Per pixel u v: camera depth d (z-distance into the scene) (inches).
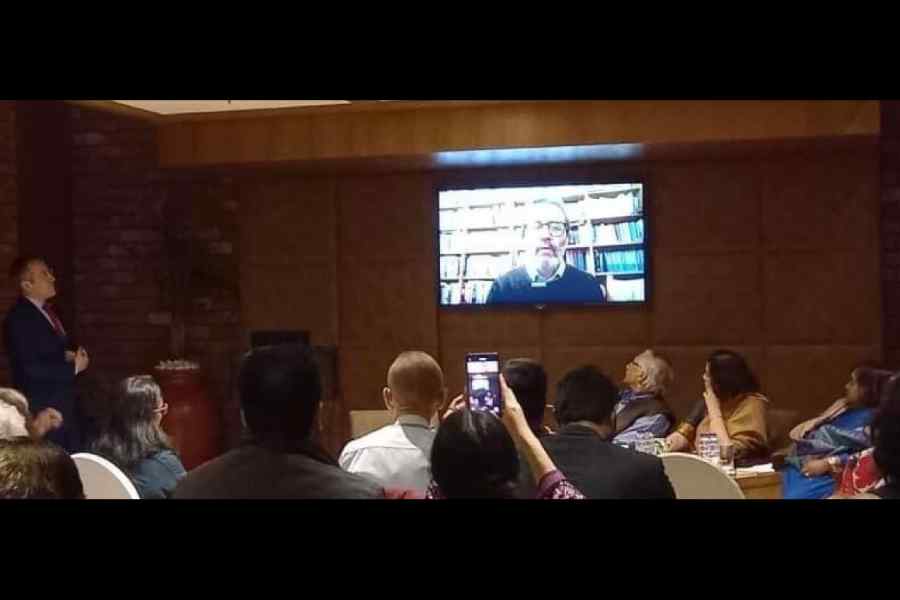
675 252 247.6
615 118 224.5
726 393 171.8
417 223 263.0
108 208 283.9
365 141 238.8
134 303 283.6
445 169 259.6
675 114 221.9
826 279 239.3
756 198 242.8
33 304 205.0
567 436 95.4
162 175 280.4
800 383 240.8
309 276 270.2
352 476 74.0
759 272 243.1
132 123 281.3
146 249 282.2
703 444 159.6
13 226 258.7
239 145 247.0
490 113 230.7
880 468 69.0
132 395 120.1
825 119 215.0
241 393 76.2
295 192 270.7
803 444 162.4
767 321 242.8
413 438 115.2
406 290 264.1
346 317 268.7
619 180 249.0
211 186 279.0
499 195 256.5
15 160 259.6
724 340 245.4
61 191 279.1
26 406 114.3
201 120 246.8
